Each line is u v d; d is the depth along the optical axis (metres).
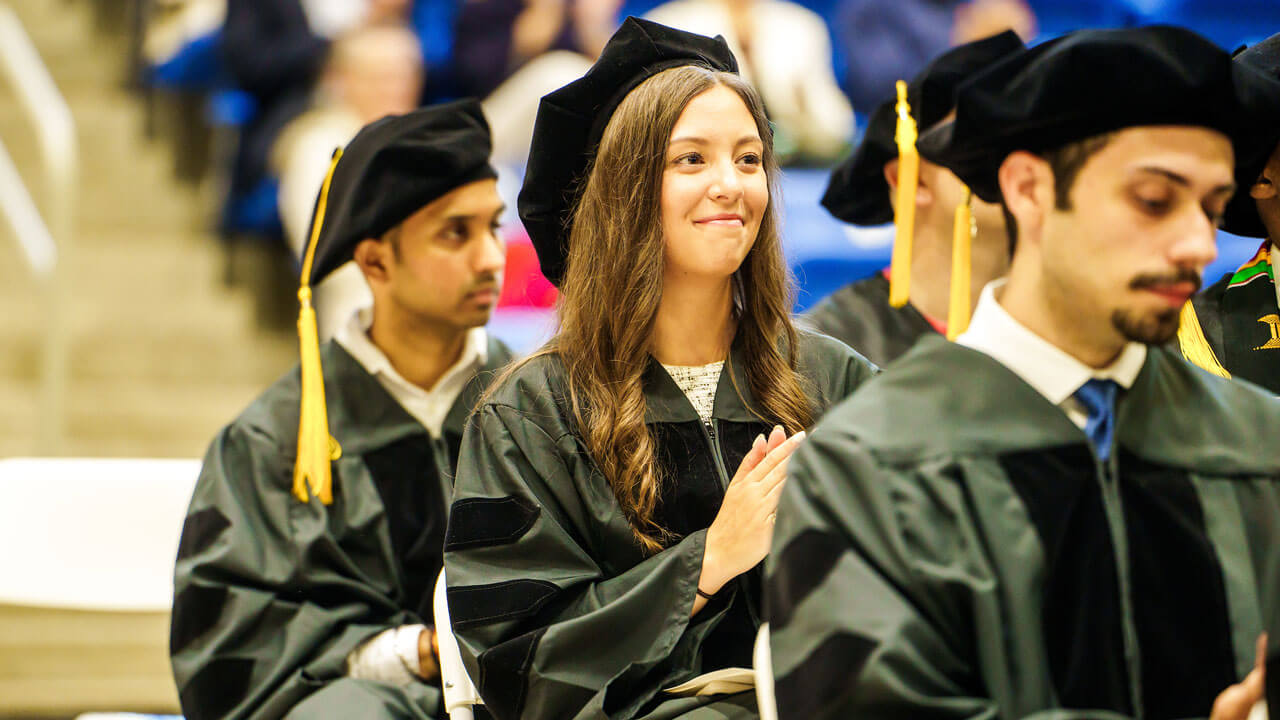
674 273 5.44
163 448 12.88
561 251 5.92
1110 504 3.90
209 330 13.73
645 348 5.39
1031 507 3.81
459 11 14.73
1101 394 3.99
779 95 14.45
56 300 11.62
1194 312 5.99
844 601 3.73
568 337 5.50
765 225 5.65
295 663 6.42
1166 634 3.80
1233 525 3.93
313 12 13.87
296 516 6.81
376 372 7.17
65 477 7.35
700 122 5.29
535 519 5.20
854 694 3.61
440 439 7.14
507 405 5.41
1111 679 3.71
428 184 6.95
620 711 4.84
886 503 3.81
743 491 4.96
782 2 14.89
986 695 3.66
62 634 11.06
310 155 13.34
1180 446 4.01
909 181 5.44
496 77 14.70
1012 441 3.88
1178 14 16.95
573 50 14.70
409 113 7.12
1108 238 3.77
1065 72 3.74
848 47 15.15
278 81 13.52
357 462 7.00
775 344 5.62
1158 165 3.72
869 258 14.13
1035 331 4.00
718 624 5.14
